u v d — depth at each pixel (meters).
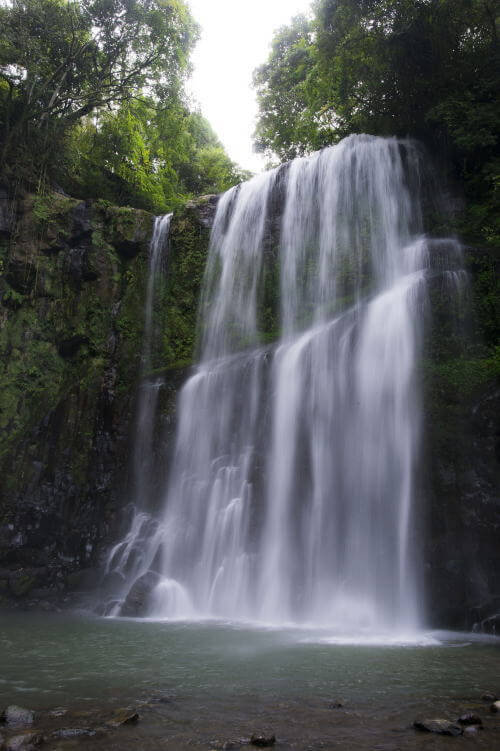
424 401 11.18
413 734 3.64
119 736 3.60
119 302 18.52
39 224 18.38
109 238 19.03
